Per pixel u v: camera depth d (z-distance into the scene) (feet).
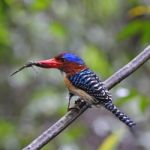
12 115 48.52
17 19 44.45
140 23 33.06
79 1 46.80
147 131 39.75
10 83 46.70
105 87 26.17
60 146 41.98
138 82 47.60
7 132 41.83
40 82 46.73
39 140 22.62
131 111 39.27
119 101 31.01
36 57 44.75
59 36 45.24
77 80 26.86
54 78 46.62
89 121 53.11
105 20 47.60
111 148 33.42
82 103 27.02
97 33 46.73
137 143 41.57
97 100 26.23
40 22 45.16
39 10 44.98
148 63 48.06
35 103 45.01
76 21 46.14
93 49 45.98
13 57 45.14
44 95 45.29
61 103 44.91
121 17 47.83
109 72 46.14
